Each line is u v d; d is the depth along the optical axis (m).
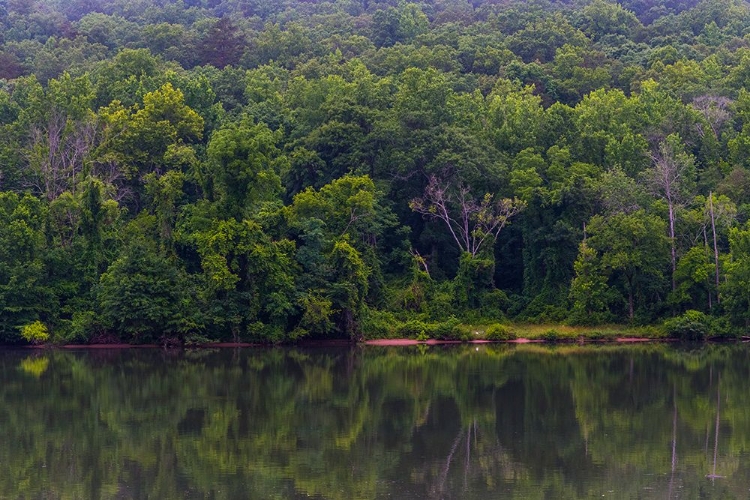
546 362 61.22
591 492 30.25
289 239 75.25
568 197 79.75
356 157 85.50
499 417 42.16
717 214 78.31
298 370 57.38
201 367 58.75
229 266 70.88
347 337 73.25
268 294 70.88
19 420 41.69
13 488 31.05
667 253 77.44
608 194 78.81
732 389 49.47
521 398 46.97
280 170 84.62
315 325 70.94
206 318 70.06
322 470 33.06
